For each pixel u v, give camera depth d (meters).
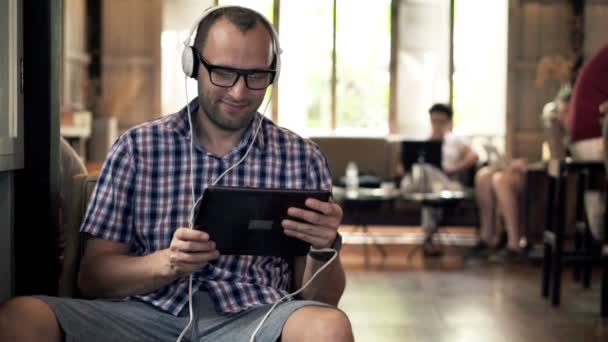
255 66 2.07
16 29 2.26
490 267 7.34
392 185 8.23
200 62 2.11
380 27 11.36
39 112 2.36
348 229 9.87
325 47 11.34
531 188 8.24
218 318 2.10
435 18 11.20
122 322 2.04
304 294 2.22
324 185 2.27
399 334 4.46
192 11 10.99
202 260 1.95
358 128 11.46
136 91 11.01
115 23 10.98
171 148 2.20
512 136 11.24
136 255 2.21
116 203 2.16
